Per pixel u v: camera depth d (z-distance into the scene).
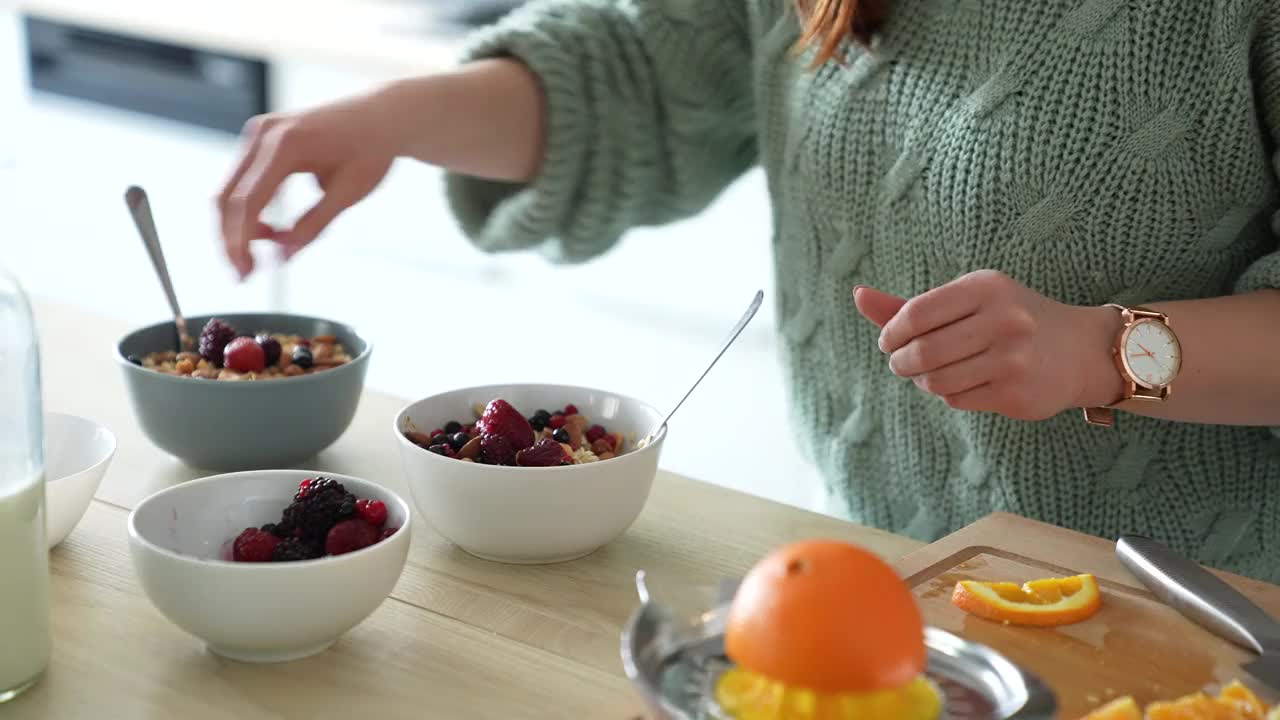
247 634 0.96
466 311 3.29
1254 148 1.18
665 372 3.10
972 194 1.23
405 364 3.15
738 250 2.96
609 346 3.17
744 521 1.17
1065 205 1.20
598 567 1.10
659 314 3.11
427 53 2.65
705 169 1.44
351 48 2.71
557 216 1.40
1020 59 1.20
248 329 1.33
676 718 0.84
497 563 1.09
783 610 0.84
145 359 1.26
